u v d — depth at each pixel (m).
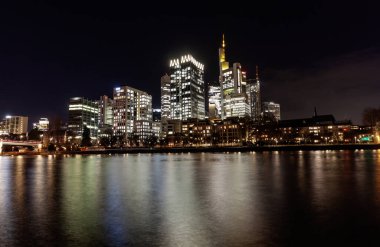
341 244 13.20
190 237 14.46
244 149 180.25
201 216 18.52
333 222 16.66
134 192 28.61
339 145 161.50
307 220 17.16
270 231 15.19
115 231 15.57
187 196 25.86
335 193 26.14
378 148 157.25
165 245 13.44
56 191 29.72
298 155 111.06
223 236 14.53
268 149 173.88
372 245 13.03
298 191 27.56
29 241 14.13
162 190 29.75
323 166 57.12
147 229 15.86
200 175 44.94
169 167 64.75
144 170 57.34
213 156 127.19
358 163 63.91
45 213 19.75
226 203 22.50
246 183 34.16
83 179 41.53
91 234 15.12
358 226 15.81
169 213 19.44
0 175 49.34
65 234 15.14
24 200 24.62
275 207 20.77
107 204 22.66
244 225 16.36
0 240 14.28
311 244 13.27
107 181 38.59
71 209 20.94
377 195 24.92
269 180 36.72
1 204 22.92
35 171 58.34
